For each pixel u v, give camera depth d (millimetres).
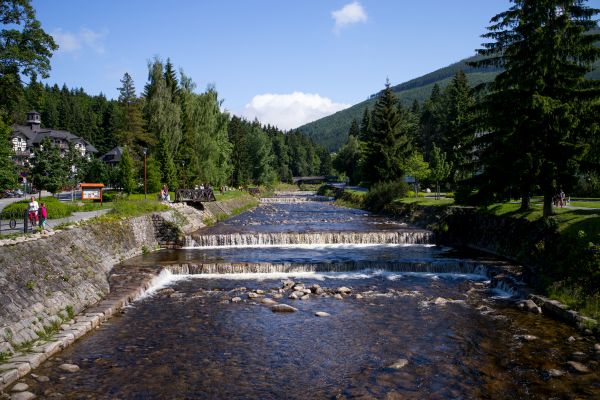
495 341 16797
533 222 29438
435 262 29359
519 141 28234
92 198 40594
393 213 58562
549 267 23844
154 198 51844
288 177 182000
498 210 36125
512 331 17797
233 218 58188
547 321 18844
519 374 14016
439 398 12664
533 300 21328
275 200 97938
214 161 71188
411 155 78250
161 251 35875
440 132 99062
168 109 63281
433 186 77312
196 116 68125
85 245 25938
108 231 30641
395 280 26922
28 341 15547
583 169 26531
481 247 35844
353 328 18578
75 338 16906
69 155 78062
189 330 18312
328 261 31062
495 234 34406
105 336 17516
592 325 17266
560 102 26469
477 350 16016
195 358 15555
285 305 21078
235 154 109125
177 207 44969
